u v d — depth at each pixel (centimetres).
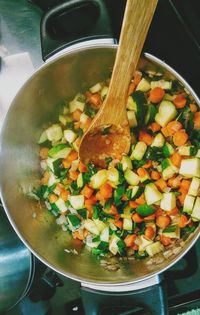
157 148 32
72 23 34
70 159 34
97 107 34
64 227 35
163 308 29
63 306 39
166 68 28
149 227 33
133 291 30
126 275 30
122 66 24
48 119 34
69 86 33
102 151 32
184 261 35
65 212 35
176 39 33
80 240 35
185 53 34
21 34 35
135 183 32
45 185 36
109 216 33
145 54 28
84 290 31
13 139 31
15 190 32
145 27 23
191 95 29
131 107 31
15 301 34
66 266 31
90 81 33
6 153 31
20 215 32
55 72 30
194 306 36
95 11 33
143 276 28
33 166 35
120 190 33
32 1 34
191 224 32
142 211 32
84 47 28
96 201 34
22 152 33
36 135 34
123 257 34
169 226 32
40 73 29
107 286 29
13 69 35
